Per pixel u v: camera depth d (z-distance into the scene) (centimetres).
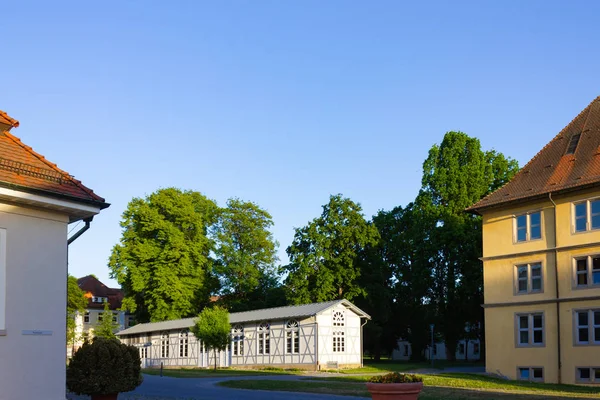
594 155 3403
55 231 1587
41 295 1534
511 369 3572
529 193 3528
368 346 6638
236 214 7438
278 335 5162
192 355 5941
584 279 3275
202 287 6788
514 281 3612
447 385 2878
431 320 6041
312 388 2772
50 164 1611
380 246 6581
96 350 1636
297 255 6184
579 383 3219
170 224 6675
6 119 1598
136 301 7006
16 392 1451
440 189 5822
